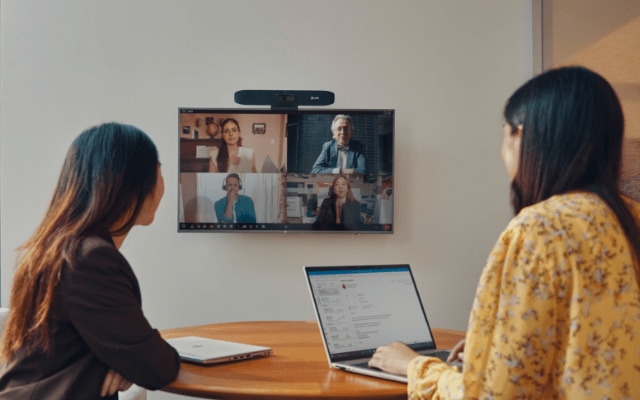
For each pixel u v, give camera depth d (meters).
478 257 3.61
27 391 1.51
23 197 3.61
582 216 1.14
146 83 3.63
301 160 3.54
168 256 3.60
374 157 3.54
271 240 3.61
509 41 3.64
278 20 3.64
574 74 1.22
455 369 1.37
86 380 1.54
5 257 3.60
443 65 3.64
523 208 1.25
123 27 3.64
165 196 3.61
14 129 3.62
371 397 1.54
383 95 3.63
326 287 1.93
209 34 3.64
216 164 3.53
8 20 3.63
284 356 1.95
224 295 3.60
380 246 3.61
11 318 1.57
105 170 1.62
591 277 1.11
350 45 3.64
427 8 3.65
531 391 1.13
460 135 3.63
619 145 1.21
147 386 1.58
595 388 1.08
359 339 1.90
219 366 1.80
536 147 1.21
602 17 3.14
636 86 2.92
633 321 1.11
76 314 1.52
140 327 1.56
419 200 3.62
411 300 2.10
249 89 3.62
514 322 1.13
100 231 1.62
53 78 3.63
